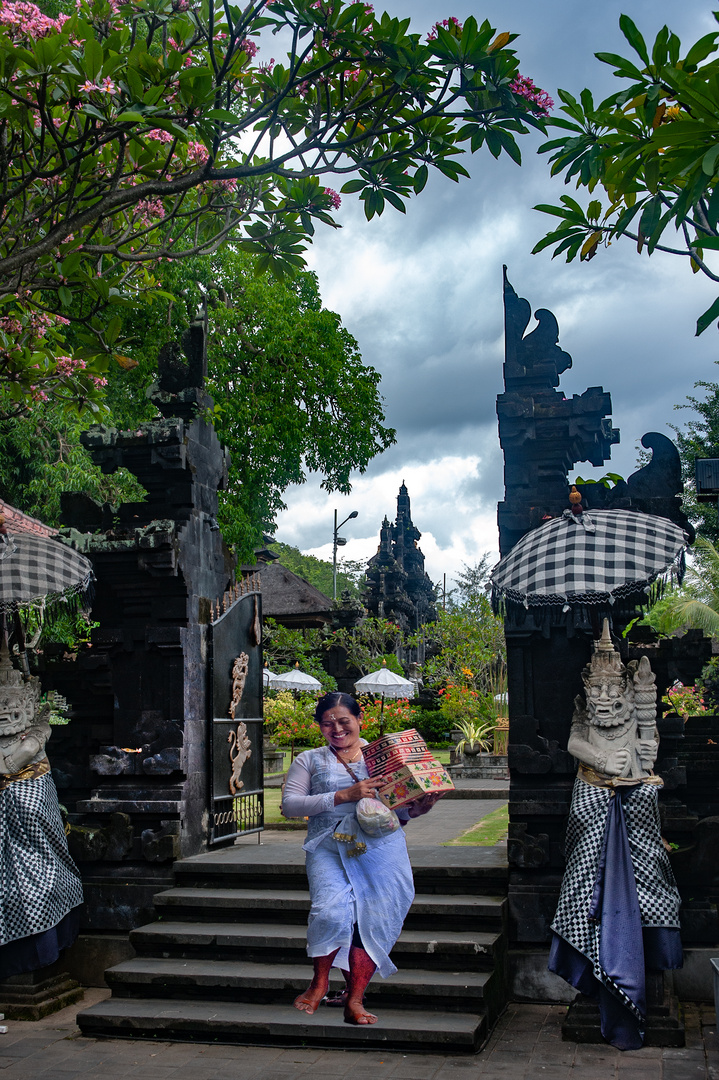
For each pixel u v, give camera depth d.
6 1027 5.62
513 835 5.93
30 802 6.00
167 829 6.66
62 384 6.62
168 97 5.20
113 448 7.24
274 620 29.16
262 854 6.93
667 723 5.81
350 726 4.35
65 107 5.71
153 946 5.98
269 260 7.12
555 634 6.13
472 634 19.02
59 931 6.07
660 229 4.48
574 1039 5.09
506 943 5.84
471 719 17.77
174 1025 5.27
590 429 6.31
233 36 5.25
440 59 5.57
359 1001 4.02
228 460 8.19
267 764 18.48
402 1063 4.81
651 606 5.77
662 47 4.47
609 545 5.25
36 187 6.19
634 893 5.13
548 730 6.09
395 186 6.32
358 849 4.16
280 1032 5.12
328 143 5.88
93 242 6.37
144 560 6.84
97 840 6.66
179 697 6.87
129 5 5.65
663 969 5.14
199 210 6.67
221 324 20.30
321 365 21.05
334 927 3.99
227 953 5.86
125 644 6.97
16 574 6.16
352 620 25.66
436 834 8.88
